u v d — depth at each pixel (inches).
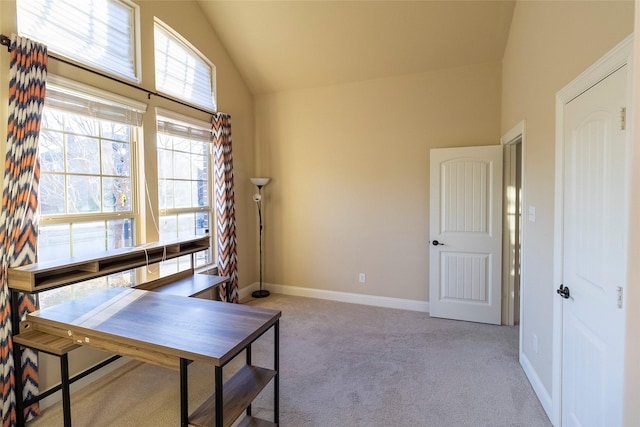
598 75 58.2
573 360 68.8
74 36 93.0
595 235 60.1
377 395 88.5
